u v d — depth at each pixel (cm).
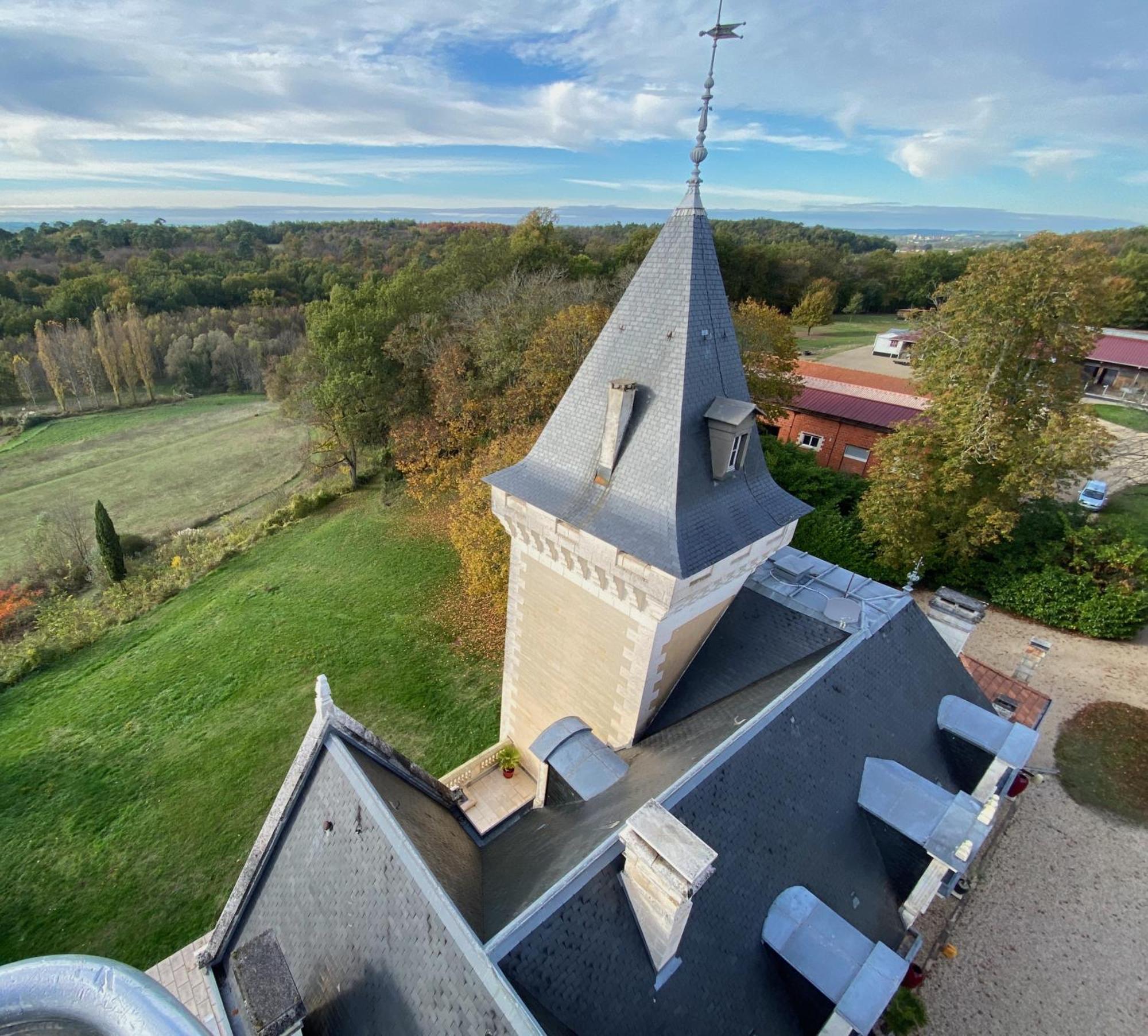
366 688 2850
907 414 4022
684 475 1294
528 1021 681
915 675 1499
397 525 4466
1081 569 2938
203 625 3512
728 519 1363
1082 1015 1505
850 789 1252
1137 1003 1531
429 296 5616
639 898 882
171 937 1867
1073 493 3697
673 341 1290
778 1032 995
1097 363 5484
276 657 3119
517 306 4591
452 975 775
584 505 1420
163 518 5356
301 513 4988
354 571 3909
